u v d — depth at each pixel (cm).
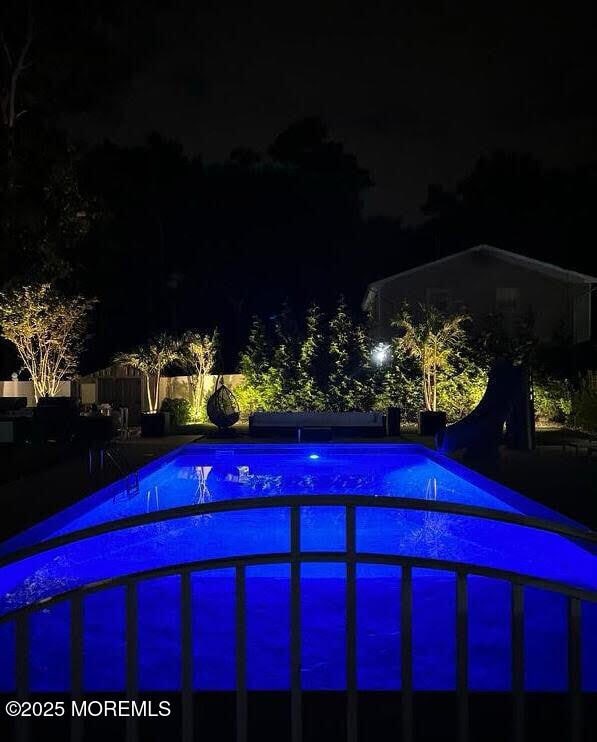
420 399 2127
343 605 445
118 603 455
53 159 2311
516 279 2661
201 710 305
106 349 3647
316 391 2145
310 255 4281
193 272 4084
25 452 1347
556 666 353
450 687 319
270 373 2194
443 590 479
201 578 503
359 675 338
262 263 4219
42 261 2364
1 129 2222
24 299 2116
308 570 526
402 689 274
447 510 272
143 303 3859
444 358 2059
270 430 1717
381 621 418
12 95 2419
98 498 807
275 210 4219
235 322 4162
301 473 1196
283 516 791
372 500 273
